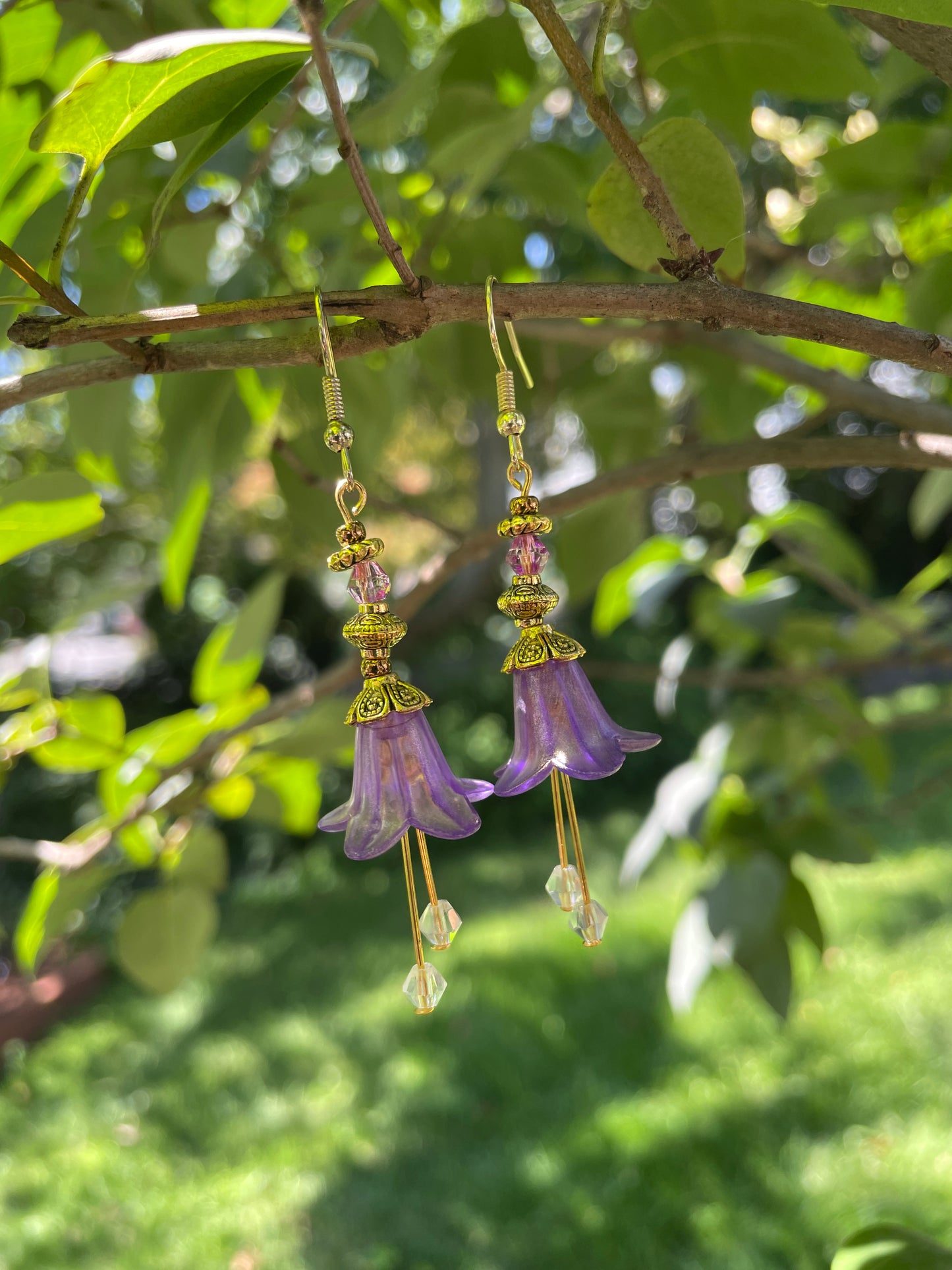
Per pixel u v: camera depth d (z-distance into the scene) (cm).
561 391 35
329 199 27
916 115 43
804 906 28
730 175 17
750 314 15
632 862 31
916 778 122
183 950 28
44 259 22
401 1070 78
